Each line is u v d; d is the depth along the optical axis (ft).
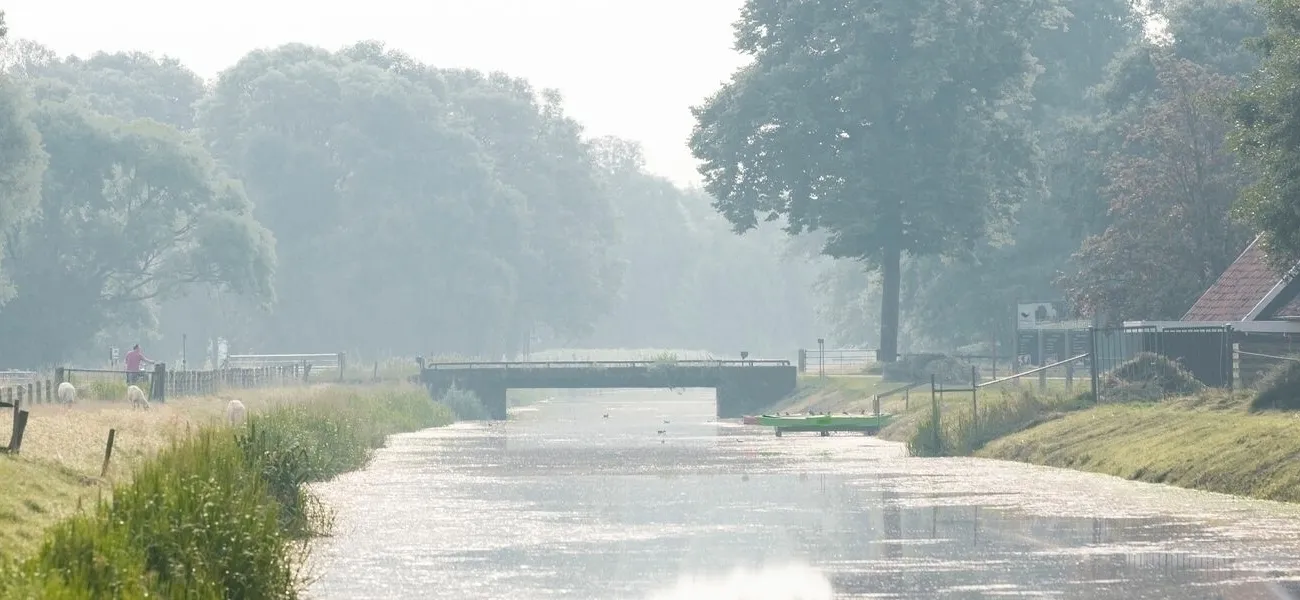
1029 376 429.79
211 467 142.20
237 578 114.32
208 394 356.38
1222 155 420.36
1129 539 158.92
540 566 145.59
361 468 262.06
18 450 166.09
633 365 500.74
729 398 502.79
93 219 655.76
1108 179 503.20
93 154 641.81
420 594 130.52
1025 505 191.21
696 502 201.77
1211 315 338.75
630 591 131.64
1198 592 127.75
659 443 340.39
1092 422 260.01
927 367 459.73
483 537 166.30
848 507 193.16
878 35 501.56
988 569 141.08
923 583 134.00
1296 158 279.08
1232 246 415.64
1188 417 241.35
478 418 481.87
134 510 118.01
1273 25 302.86
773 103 499.92
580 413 550.36
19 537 130.31
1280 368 248.32
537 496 210.59
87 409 258.16
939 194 493.36
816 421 371.97
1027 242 589.32
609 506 197.16
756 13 519.19
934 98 507.30
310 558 150.51
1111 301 424.05
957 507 190.80
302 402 323.78
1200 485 204.33
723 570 142.51
